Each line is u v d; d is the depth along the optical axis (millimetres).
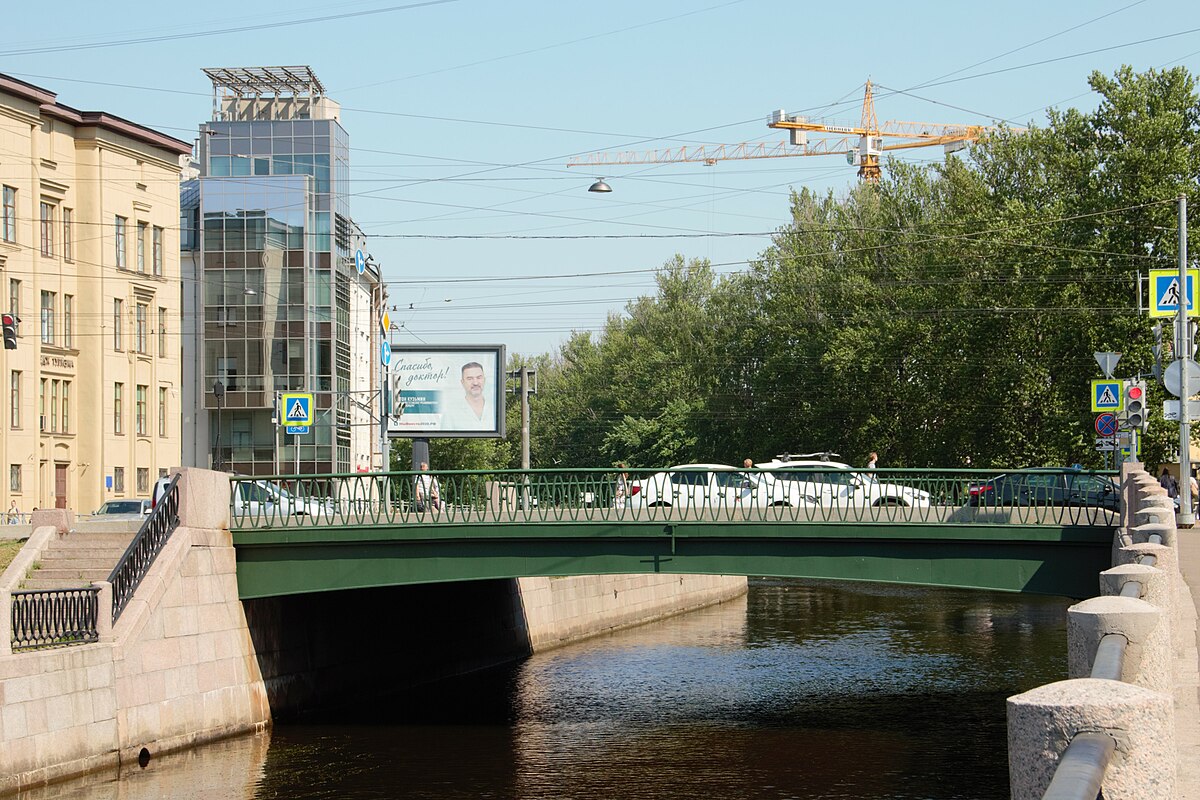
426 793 23875
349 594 34938
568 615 48188
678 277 99375
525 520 28625
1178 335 33094
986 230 61844
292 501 30422
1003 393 60219
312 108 86250
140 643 26141
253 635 30547
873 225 74750
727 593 63594
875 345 68500
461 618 40812
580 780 25047
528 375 50562
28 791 22438
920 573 27078
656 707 33281
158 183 66375
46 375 58562
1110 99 57688
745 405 86438
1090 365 56406
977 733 29125
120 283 63031
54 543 30922
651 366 95188
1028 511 26672
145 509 41688
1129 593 7371
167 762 26078
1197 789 7199
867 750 27469
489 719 31891
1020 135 65125
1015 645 43094
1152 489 21266
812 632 48656
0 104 55094
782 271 79000
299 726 30844
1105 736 3701
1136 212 55500
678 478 32406
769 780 24812
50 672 23281
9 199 55875
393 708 33719
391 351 53281
